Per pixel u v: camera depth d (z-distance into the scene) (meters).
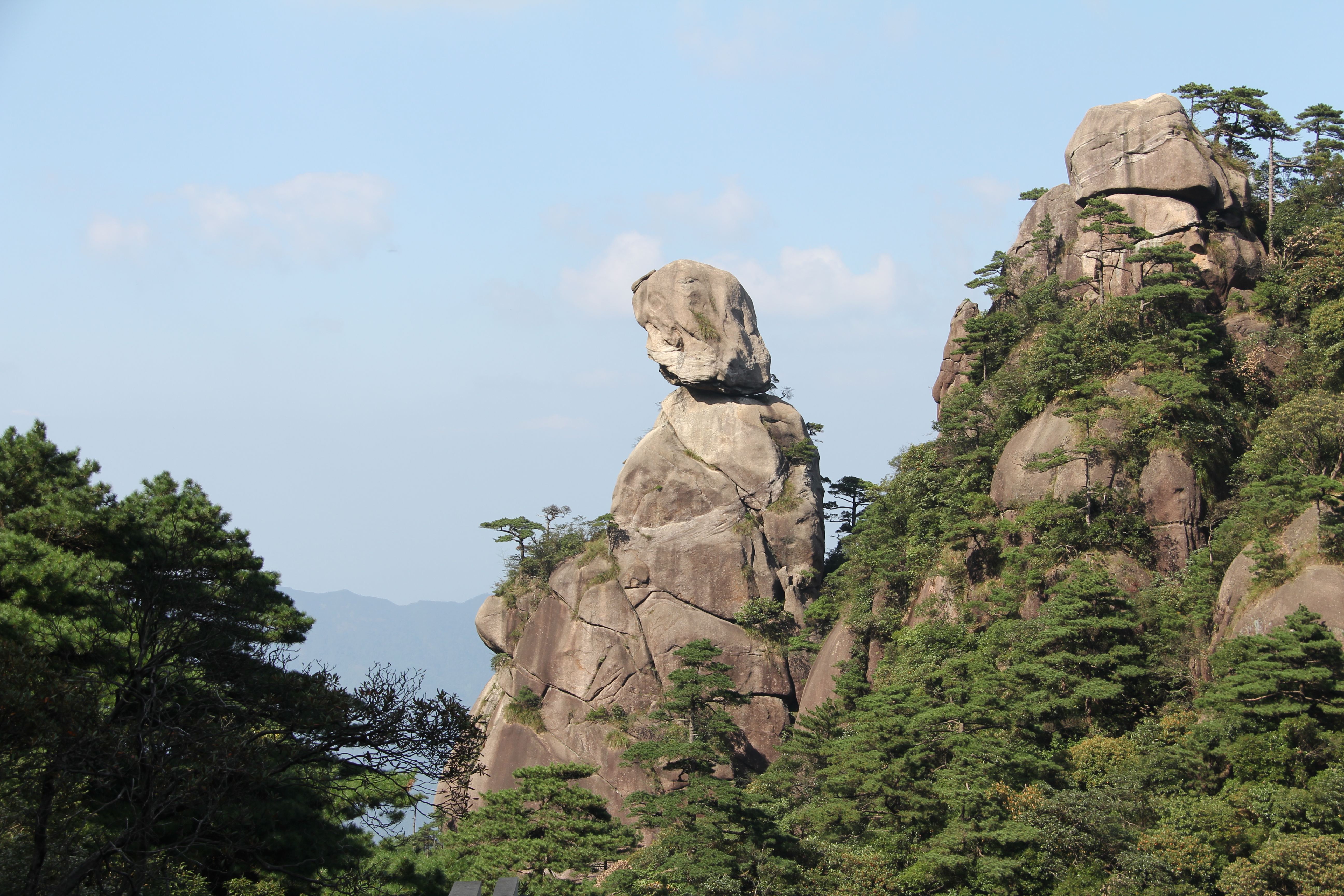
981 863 46.75
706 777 53.66
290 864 28.52
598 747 84.69
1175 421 68.62
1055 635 56.09
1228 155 85.25
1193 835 44.78
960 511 75.31
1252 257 78.88
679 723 81.50
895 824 52.50
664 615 88.56
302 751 26.06
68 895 21.80
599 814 50.00
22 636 25.59
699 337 95.44
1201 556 63.09
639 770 82.31
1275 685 46.97
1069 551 66.19
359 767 26.17
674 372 95.69
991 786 49.22
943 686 58.66
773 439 95.75
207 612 30.91
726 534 91.12
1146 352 70.56
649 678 87.12
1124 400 69.50
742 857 50.69
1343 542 53.25
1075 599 57.59
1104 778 50.03
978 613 69.56
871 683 74.25
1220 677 52.44
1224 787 47.09
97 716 23.12
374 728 25.75
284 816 28.50
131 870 22.89
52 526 30.36
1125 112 83.25
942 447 80.81
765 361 97.69
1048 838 46.09
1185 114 82.38
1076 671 56.25
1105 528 65.94
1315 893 39.91
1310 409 59.06
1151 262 75.25
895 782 52.97
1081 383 71.81
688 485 92.56
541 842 47.09
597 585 89.94
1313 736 45.84
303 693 26.09
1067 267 84.00
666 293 96.94
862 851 51.94
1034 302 82.06
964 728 54.41
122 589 29.83
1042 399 73.88
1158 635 59.91
